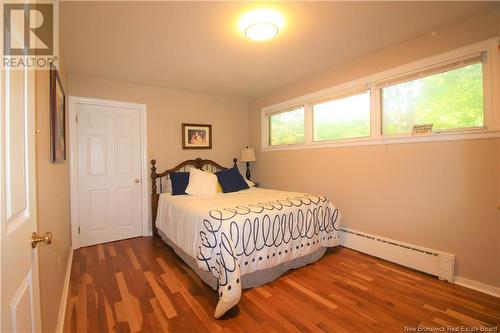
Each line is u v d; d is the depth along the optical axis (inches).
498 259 77.2
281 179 158.7
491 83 77.5
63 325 64.4
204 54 103.3
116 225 135.1
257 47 98.1
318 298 77.0
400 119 101.1
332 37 91.7
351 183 117.6
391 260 101.3
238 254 78.3
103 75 125.6
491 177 78.1
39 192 49.2
